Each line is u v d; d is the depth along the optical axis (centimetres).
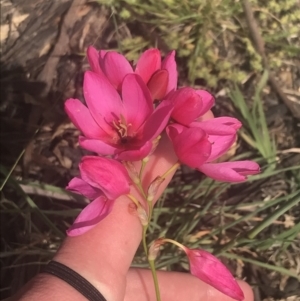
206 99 19
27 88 37
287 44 35
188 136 17
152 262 19
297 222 31
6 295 32
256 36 35
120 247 20
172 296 26
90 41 37
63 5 38
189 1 35
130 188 20
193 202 33
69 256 20
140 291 25
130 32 37
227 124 18
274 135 34
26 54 38
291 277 31
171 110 17
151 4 36
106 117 18
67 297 19
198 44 35
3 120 36
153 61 19
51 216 33
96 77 18
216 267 19
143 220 19
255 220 32
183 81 35
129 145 18
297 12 35
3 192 34
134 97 18
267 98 35
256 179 32
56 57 37
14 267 32
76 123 17
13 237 34
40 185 32
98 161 17
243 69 36
